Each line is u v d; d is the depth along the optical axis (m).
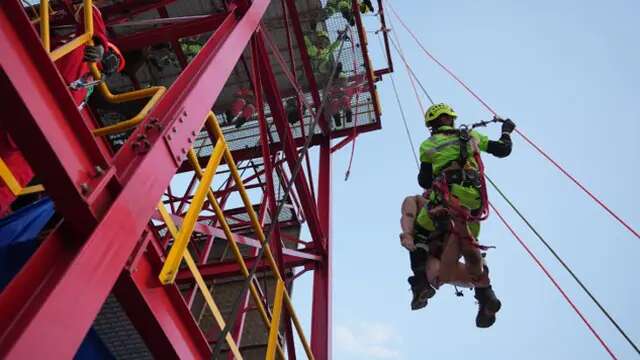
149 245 6.12
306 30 14.21
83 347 6.61
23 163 7.07
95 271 4.68
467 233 7.80
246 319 16.53
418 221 8.19
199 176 7.21
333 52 14.48
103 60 7.41
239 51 8.41
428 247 8.13
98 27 7.75
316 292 12.02
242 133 15.39
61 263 4.60
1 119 4.54
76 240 4.83
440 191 7.90
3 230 6.53
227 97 14.60
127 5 10.88
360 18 14.35
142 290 5.88
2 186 6.75
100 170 5.10
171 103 6.76
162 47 12.82
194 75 7.32
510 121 9.02
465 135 8.28
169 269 6.26
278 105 11.22
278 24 13.92
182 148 6.39
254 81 9.91
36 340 4.04
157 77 13.68
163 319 6.04
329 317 11.64
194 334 6.41
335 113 15.02
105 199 5.17
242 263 7.93
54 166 4.68
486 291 8.13
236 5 9.24
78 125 5.00
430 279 8.00
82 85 6.98
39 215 6.75
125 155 5.76
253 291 8.16
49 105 4.78
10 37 4.59
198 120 6.84
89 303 4.53
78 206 4.77
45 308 4.17
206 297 6.99
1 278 6.27
